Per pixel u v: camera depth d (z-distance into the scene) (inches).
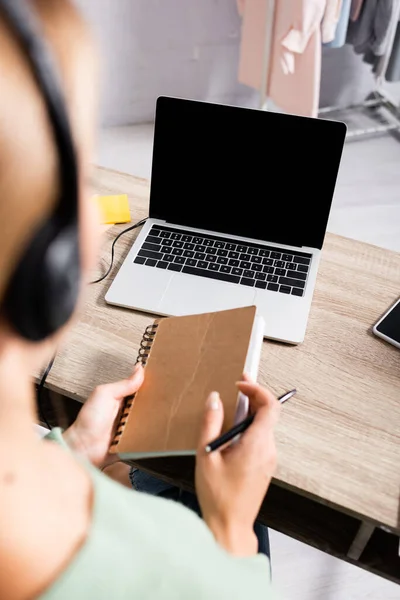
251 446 24.0
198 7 88.2
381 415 29.6
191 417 26.5
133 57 91.7
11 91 8.2
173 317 31.3
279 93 83.1
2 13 8.0
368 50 91.7
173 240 37.9
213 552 15.8
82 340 32.8
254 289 35.3
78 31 9.4
